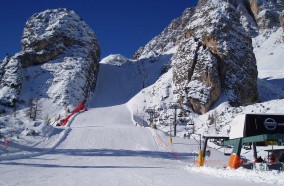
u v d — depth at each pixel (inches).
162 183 550.0
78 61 4333.2
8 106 3508.9
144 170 840.3
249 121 718.5
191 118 3038.9
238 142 769.6
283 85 4677.7
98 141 1830.7
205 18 3754.9
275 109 2480.3
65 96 3698.3
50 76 4052.7
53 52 4362.7
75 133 1998.0
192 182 562.3
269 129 712.4
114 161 1214.3
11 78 3786.9
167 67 5059.1
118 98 4338.1
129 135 2007.9
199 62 3361.2
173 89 3553.2
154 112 3223.4
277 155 773.9
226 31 3560.5
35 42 4382.4
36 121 2049.7
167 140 1951.3
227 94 3230.8
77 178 631.2
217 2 3927.2
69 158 1262.3
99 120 3053.6
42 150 1507.1
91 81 4483.3
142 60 5787.4
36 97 3693.4
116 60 7716.5
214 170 768.9
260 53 6904.5
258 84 4094.5
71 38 4596.5
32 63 4242.1
